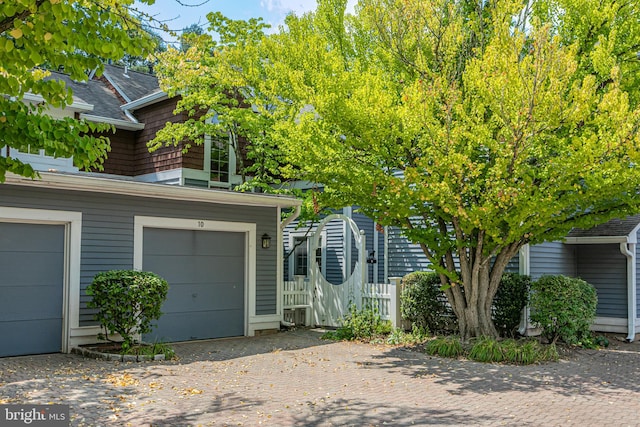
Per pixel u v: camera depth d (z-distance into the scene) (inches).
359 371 354.6
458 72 405.1
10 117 197.6
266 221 538.0
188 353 417.7
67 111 595.8
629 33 395.9
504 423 241.9
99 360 377.1
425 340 472.7
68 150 209.2
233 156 704.4
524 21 408.8
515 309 487.8
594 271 552.7
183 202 474.3
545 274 529.0
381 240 671.8
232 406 264.8
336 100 363.3
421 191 372.2
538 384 319.9
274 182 660.1
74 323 406.0
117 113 714.2
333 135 407.2
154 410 255.3
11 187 383.2
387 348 447.2
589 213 414.6
